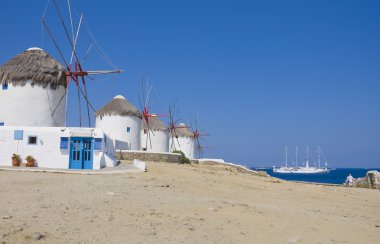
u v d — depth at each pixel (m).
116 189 16.58
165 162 40.66
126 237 9.49
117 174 23.41
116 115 47.22
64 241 8.88
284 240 10.48
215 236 10.18
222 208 14.14
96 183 18.05
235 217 12.73
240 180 27.11
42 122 32.41
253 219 12.72
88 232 9.67
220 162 54.75
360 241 11.36
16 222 10.00
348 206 20.52
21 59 33.12
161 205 13.62
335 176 139.62
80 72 32.19
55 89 33.19
